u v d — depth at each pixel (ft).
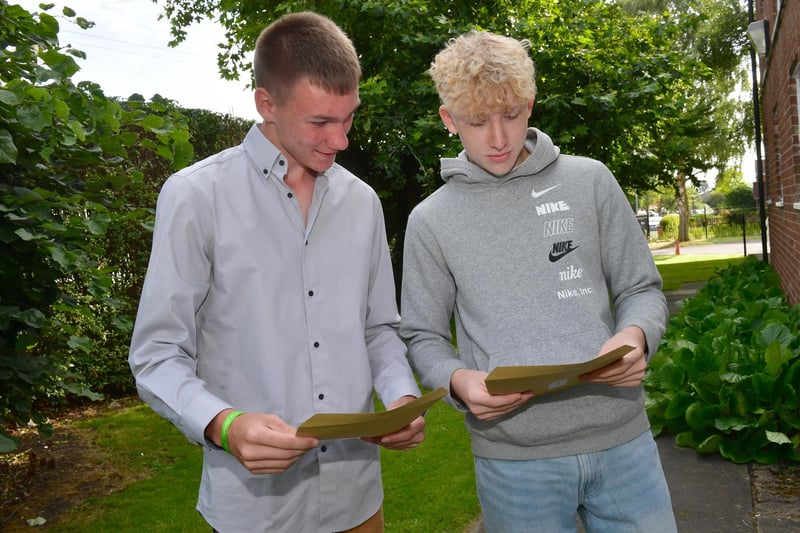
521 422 6.05
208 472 5.58
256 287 5.47
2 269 10.06
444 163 6.48
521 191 6.28
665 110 32.42
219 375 5.53
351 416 4.33
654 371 16.37
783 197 28.71
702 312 21.29
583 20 32.22
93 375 21.20
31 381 10.06
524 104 6.00
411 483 13.58
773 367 13.67
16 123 8.98
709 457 13.96
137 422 19.34
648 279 6.45
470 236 6.30
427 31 30.63
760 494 11.98
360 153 35.42
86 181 10.93
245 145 5.76
